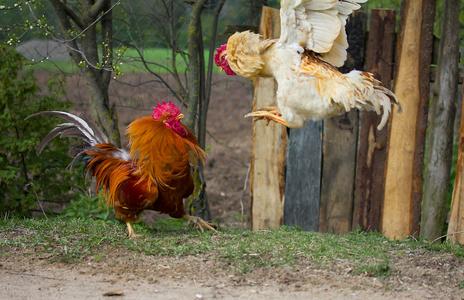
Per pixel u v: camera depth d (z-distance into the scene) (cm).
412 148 976
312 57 759
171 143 870
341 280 745
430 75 971
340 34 761
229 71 805
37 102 1109
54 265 793
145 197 873
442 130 951
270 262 789
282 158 1018
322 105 740
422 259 818
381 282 742
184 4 1177
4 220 979
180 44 1333
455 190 945
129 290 721
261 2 1125
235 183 1603
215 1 1184
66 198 1141
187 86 1109
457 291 729
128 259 807
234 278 752
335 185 1007
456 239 941
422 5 952
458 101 1084
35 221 962
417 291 725
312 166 1009
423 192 979
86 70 1039
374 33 975
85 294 710
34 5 990
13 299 696
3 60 1080
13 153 1094
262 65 765
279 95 758
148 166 870
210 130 1995
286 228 959
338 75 742
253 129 1021
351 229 1009
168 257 812
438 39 966
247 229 1028
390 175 988
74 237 882
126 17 1177
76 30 1059
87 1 1028
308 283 738
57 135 1002
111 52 1053
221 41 1296
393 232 993
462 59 1005
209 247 838
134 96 1653
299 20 744
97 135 971
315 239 877
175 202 902
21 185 1112
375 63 979
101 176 922
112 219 1027
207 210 1116
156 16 1169
